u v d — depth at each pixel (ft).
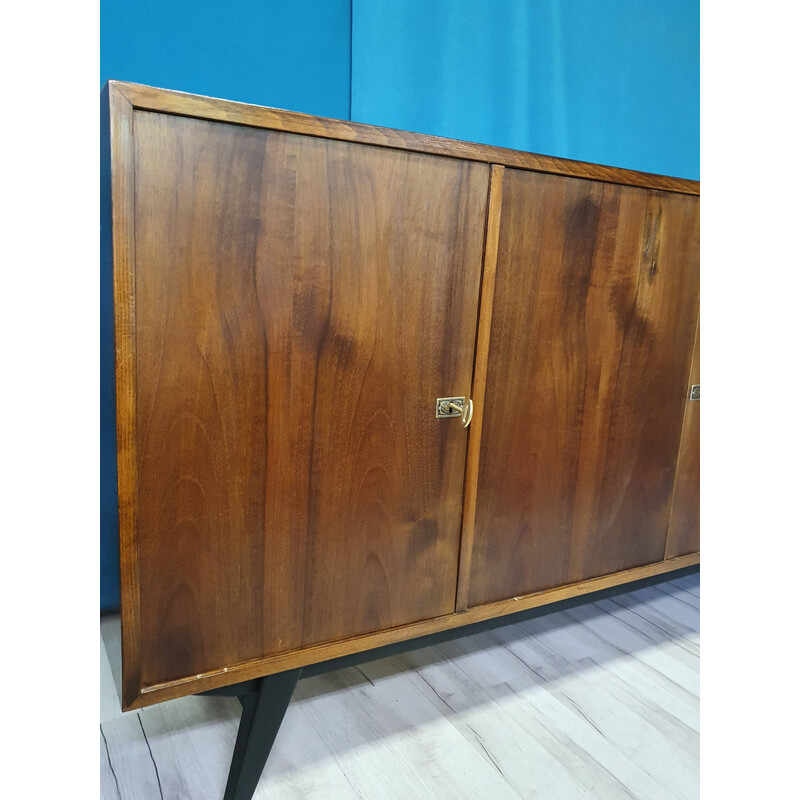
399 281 3.38
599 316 4.14
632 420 4.49
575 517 4.41
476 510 3.96
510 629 5.33
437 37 5.14
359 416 3.43
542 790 3.65
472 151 3.43
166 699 3.17
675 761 3.89
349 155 3.13
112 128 2.61
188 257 2.86
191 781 3.64
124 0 4.14
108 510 3.43
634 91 6.14
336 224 3.16
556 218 3.82
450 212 3.45
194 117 2.76
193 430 3.01
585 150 6.03
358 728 4.09
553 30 5.58
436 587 3.92
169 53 4.33
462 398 3.72
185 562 3.11
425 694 4.45
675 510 4.91
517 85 5.54
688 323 4.54
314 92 4.83
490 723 4.17
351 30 4.87
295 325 3.15
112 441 3.14
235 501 3.18
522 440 4.03
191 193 2.81
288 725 4.10
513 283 3.76
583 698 4.44
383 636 3.75
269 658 3.42
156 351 2.86
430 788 3.63
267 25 4.58
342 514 3.49
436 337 3.56
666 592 6.04
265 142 2.92
